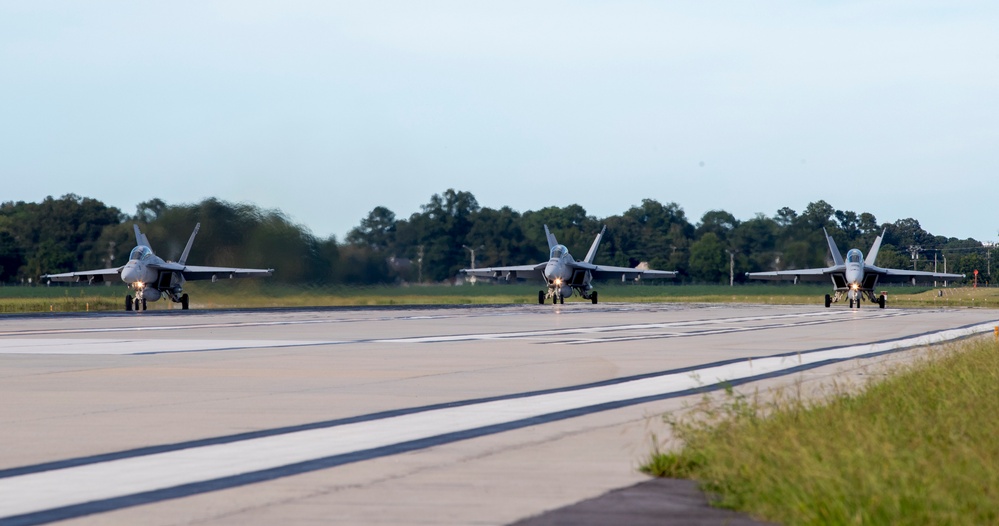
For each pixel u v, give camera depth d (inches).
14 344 4350.4
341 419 2041.1
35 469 1498.5
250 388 2618.1
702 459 1444.4
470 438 1791.3
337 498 1289.4
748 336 4990.2
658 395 2458.2
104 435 1830.7
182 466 1523.1
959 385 2199.8
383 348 4109.3
